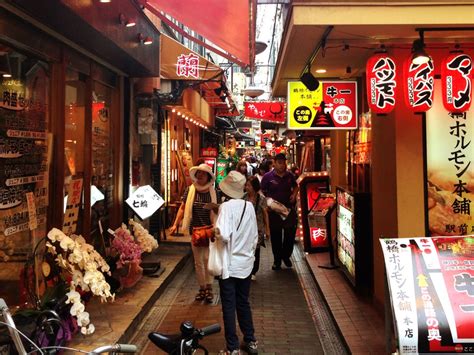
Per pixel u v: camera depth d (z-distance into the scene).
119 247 6.19
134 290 6.58
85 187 6.56
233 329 4.76
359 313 5.91
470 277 3.68
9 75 4.70
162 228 10.83
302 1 4.50
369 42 5.17
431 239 3.89
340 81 7.27
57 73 5.58
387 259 3.80
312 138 14.24
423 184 5.27
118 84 8.06
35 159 5.23
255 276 8.23
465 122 5.27
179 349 2.87
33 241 5.16
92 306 5.75
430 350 3.47
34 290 4.57
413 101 4.77
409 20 4.45
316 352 5.01
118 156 8.13
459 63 4.69
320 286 7.23
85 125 6.58
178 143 15.20
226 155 23.73
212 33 6.48
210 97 15.95
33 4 4.30
